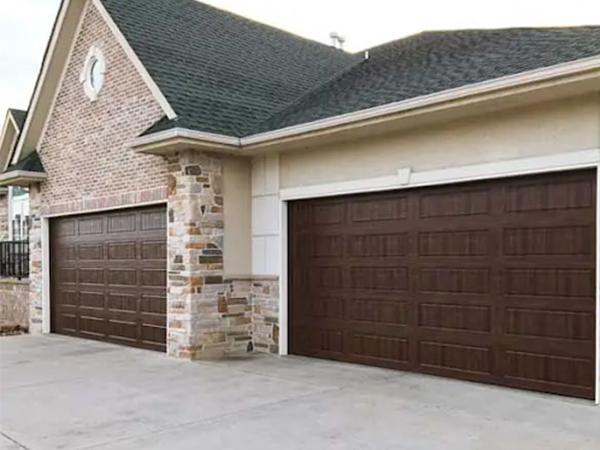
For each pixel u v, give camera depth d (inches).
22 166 483.5
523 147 264.1
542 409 235.8
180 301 361.7
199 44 438.9
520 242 270.2
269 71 452.4
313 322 359.6
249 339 382.9
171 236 369.1
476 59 317.1
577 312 251.9
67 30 442.9
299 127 319.9
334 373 311.4
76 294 474.6
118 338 431.2
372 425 217.8
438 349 300.4
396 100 288.7
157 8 450.3
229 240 374.3
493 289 279.3
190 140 332.8
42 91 468.1
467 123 283.9
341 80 434.6
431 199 303.7
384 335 323.9
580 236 251.1
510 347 273.3
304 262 364.2
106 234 442.6
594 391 246.1
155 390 279.0
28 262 579.2
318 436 206.1
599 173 242.5
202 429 217.0
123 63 404.2
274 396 263.3
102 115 424.8
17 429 221.5
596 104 242.4
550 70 226.7
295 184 361.1
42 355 382.9
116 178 414.9
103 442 204.5
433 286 302.4
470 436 203.5
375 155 321.7
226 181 374.0
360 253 335.3
